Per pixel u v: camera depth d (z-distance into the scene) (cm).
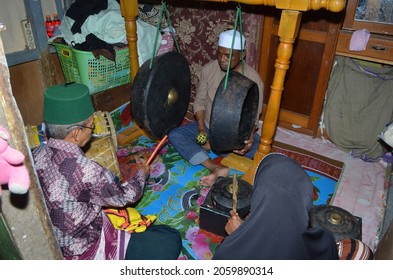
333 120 254
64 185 117
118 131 276
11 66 247
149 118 192
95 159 193
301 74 262
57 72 279
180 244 161
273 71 270
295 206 112
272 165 124
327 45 239
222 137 171
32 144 197
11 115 76
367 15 227
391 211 203
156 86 190
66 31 249
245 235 112
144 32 256
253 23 252
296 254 104
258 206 115
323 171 235
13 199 84
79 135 126
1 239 94
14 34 247
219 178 181
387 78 230
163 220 191
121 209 163
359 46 226
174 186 216
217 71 216
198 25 273
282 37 167
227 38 181
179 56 206
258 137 233
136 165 234
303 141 270
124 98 279
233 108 164
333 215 150
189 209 198
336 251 110
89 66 240
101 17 245
